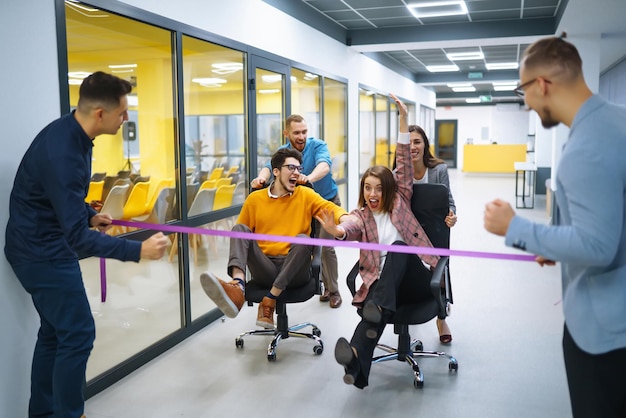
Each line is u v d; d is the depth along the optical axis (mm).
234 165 4590
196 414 2598
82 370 2240
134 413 2609
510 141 22062
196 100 3965
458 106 23094
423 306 2771
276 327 3453
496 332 3686
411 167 3027
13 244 2148
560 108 1434
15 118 2271
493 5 6457
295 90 5910
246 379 2986
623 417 1445
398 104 3002
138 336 3498
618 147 1310
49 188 2043
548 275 5254
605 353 1391
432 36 7449
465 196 12258
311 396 2773
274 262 3283
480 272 5395
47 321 2264
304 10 5973
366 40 7656
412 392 2809
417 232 2889
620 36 7195
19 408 2361
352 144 8164
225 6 4148
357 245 2471
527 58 1453
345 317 4012
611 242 1272
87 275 3609
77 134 2102
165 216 3691
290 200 3293
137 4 3094
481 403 2682
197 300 4160
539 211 9977
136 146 3619
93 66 3182
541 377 2967
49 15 2428
